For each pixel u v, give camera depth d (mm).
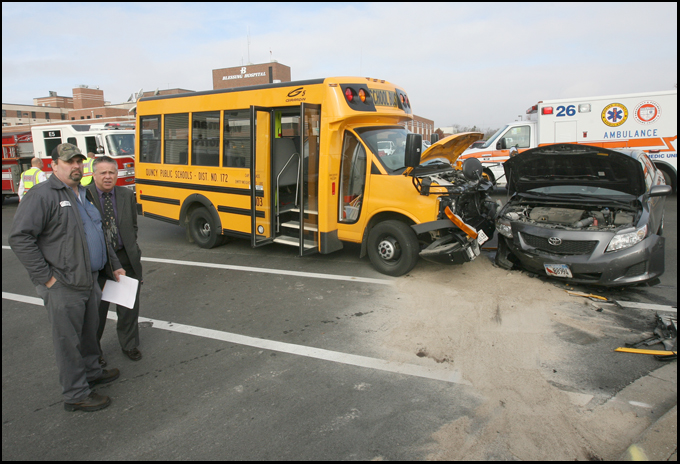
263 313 5117
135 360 4148
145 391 3643
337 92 5984
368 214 6180
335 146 6211
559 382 3502
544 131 12109
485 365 3787
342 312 5027
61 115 72500
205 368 3963
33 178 10883
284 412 3271
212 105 7340
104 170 3709
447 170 6539
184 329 4789
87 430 3182
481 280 5789
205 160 7613
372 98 6449
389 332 4473
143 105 8641
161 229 10477
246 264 7086
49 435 3145
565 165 5930
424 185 5484
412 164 5477
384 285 5805
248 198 7070
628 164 5371
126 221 3924
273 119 6688
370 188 6117
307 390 3541
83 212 3373
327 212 6297
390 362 3912
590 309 4840
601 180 5812
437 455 2775
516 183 6555
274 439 2982
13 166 16531
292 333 4574
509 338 4227
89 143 14383
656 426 2906
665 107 10891
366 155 6129
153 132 8523
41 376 4031
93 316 3525
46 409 3484
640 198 5562
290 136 7145
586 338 4191
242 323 4879
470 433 2961
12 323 5320
